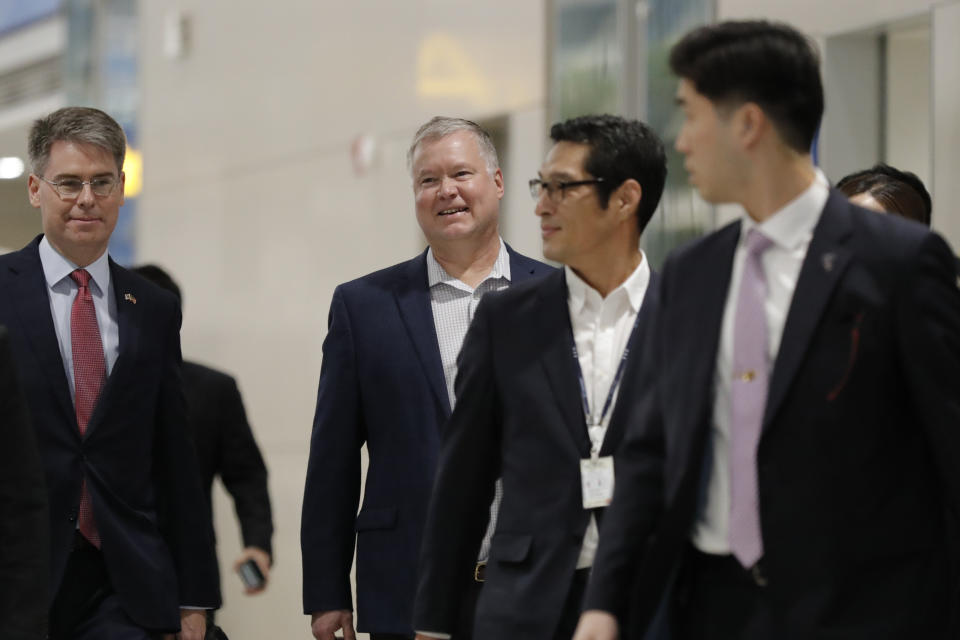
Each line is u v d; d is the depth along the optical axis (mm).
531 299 4551
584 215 4438
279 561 12250
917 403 3387
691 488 3580
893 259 3402
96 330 5426
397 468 5344
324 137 12508
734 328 3564
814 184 3570
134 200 15945
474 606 5027
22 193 6508
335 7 12312
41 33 17703
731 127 3549
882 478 3432
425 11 11117
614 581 3762
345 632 5469
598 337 4512
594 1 9328
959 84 6949
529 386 4426
